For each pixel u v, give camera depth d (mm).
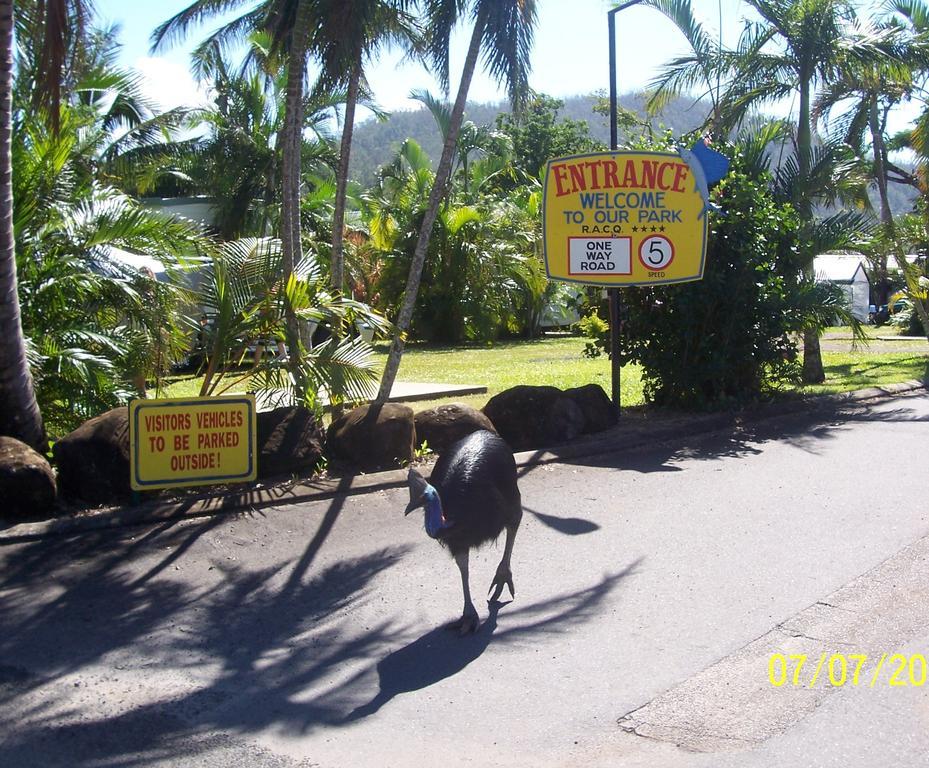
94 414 10031
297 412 9586
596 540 8055
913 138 20375
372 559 7516
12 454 7922
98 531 7824
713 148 14086
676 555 7641
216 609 6562
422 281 30703
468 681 5488
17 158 10648
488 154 40969
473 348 28344
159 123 27531
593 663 5691
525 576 7203
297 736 4875
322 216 31812
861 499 9242
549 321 34219
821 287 15047
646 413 13945
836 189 16047
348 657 5836
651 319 14016
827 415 14281
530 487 9742
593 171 12695
